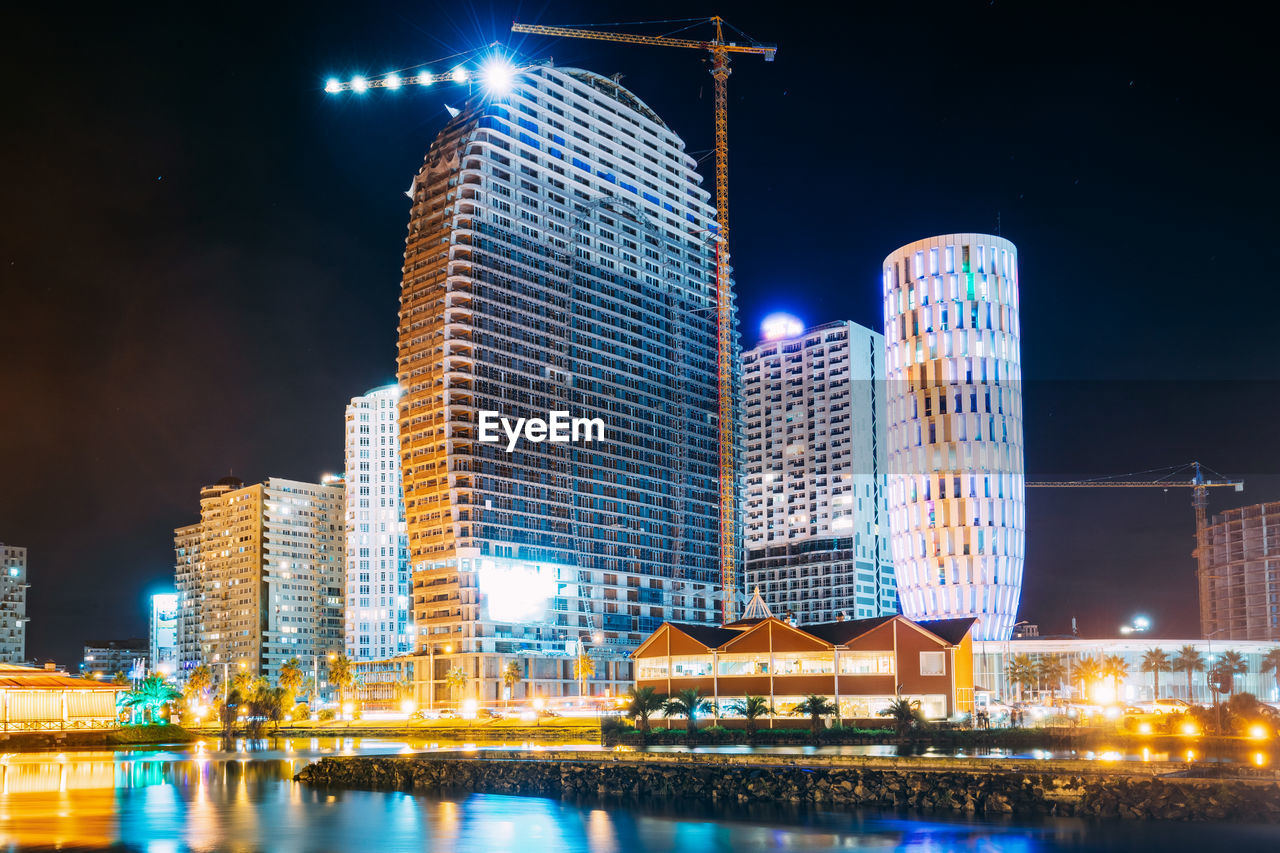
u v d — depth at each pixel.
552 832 63.69
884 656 119.69
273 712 192.38
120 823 68.25
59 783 93.38
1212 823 62.19
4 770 108.12
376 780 89.25
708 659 125.88
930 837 59.66
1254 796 64.38
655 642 129.50
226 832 64.50
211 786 89.75
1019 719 131.12
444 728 172.88
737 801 74.25
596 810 72.19
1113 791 66.38
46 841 61.56
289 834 63.78
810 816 67.62
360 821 68.69
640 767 81.56
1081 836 59.00
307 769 94.38
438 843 60.53
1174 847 55.72
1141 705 167.75
